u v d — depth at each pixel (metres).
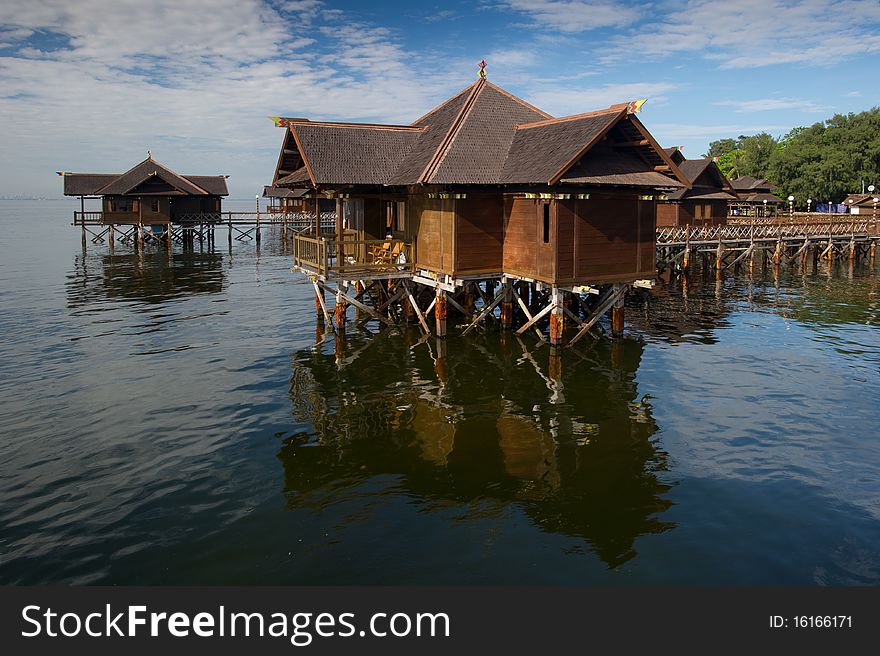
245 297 36.66
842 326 28.11
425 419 17.25
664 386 19.78
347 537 11.43
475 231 24.12
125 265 52.44
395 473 14.01
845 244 56.78
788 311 31.80
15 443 15.48
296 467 14.29
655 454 14.91
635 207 23.58
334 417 17.38
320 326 28.67
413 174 24.19
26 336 26.47
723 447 15.23
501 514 12.21
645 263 24.12
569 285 22.77
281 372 21.48
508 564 10.62
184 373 21.30
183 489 13.23
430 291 29.22
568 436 16.05
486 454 14.98
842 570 10.41
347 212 30.77
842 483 13.32
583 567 10.52
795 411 17.48
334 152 25.94
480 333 26.38
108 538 11.41
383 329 27.52
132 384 20.08
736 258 50.81
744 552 10.91
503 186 23.95
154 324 29.00
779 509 12.30
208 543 11.24
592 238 22.83
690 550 10.97
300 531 11.62
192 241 70.56
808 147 95.69
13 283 41.28
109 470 14.09
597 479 13.66
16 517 12.09
